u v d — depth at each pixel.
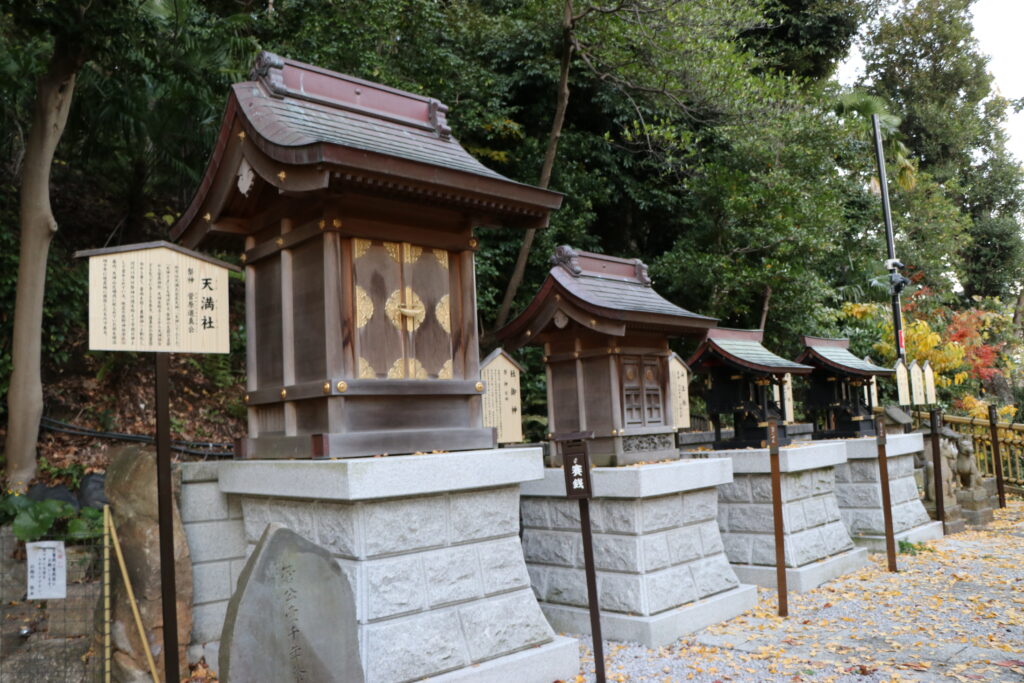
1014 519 12.27
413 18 12.63
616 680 5.07
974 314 16.69
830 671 5.07
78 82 9.87
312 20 11.28
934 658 5.29
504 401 7.15
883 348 15.21
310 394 4.78
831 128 15.03
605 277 7.35
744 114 14.61
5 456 7.49
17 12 7.31
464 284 5.46
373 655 4.21
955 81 25.80
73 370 9.55
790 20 19.64
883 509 9.12
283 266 5.12
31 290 7.50
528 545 6.91
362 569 4.33
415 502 4.63
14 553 5.16
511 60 14.95
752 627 6.31
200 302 4.59
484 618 4.86
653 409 7.10
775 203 14.03
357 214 4.91
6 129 9.70
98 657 4.71
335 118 5.23
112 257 4.29
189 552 5.25
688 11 13.12
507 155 14.21
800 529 7.97
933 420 11.06
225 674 3.37
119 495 5.10
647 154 15.87
